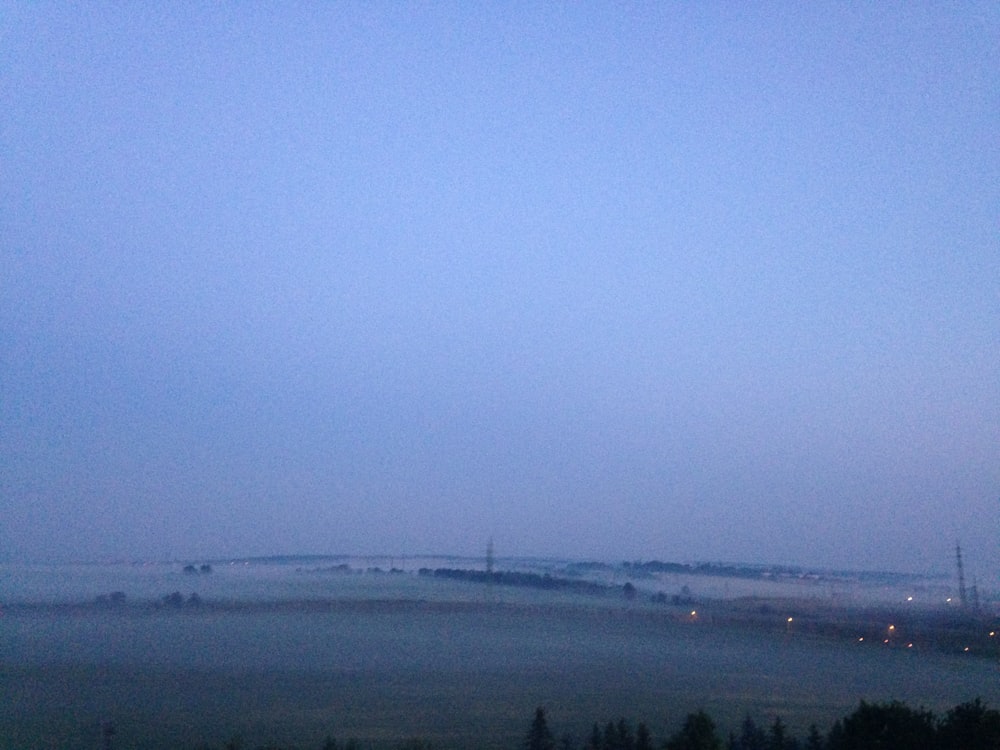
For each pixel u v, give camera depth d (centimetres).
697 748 1523
